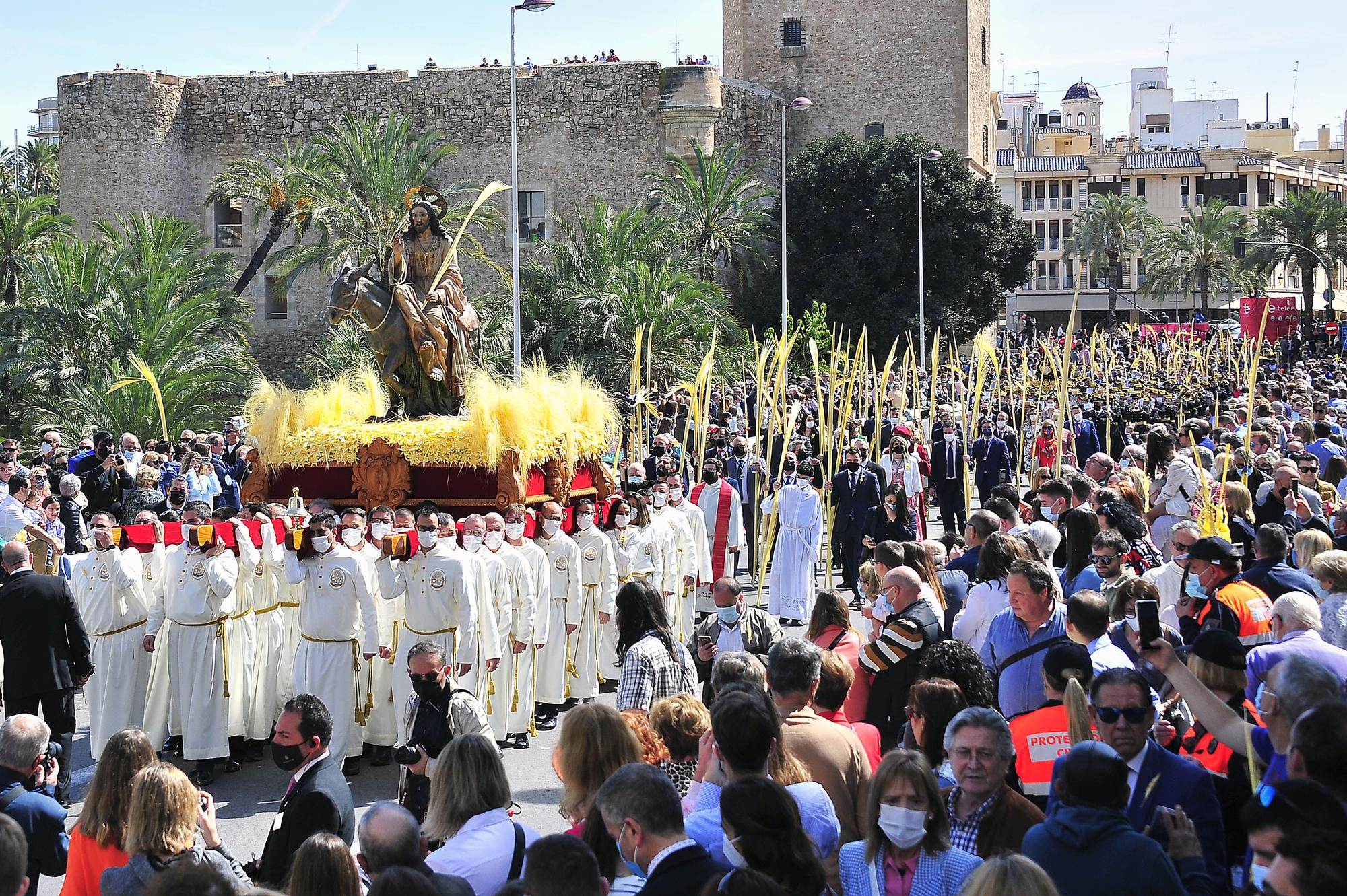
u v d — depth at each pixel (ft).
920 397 115.65
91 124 212.02
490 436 49.73
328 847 20.34
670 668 32.99
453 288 57.16
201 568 42.45
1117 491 49.37
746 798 19.75
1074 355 159.63
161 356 148.46
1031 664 29.71
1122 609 31.48
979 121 245.04
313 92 216.33
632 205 214.07
